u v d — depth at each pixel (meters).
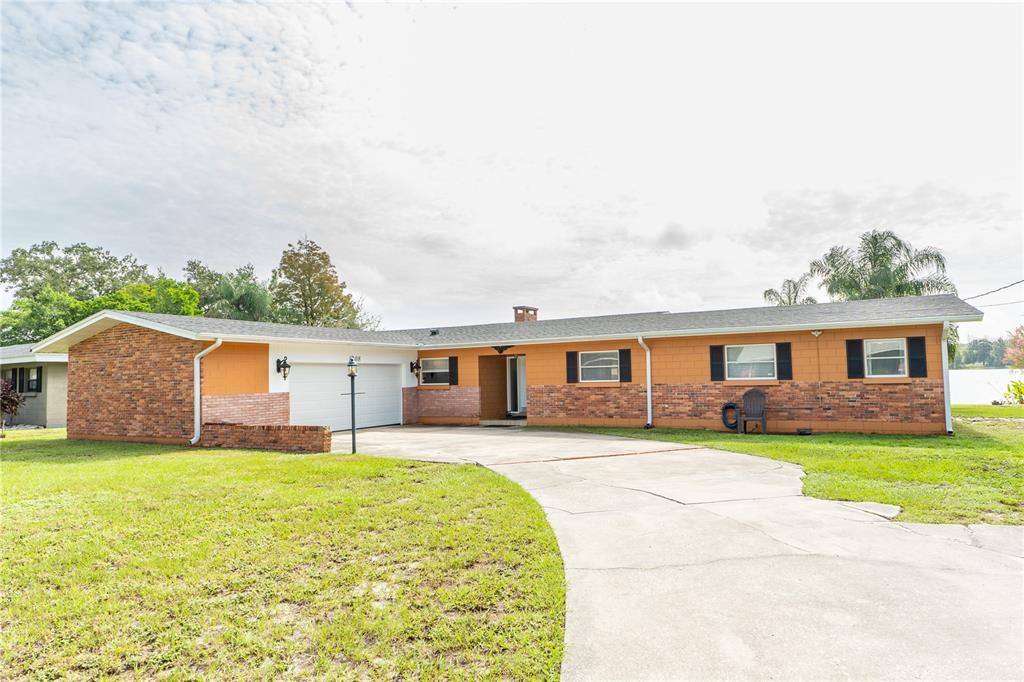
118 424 14.48
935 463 8.72
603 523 5.89
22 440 15.17
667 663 3.12
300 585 4.41
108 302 37.34
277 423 15.00
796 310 16.02
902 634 3.36
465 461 10.08
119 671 3.27
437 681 3.04
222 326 14.59
